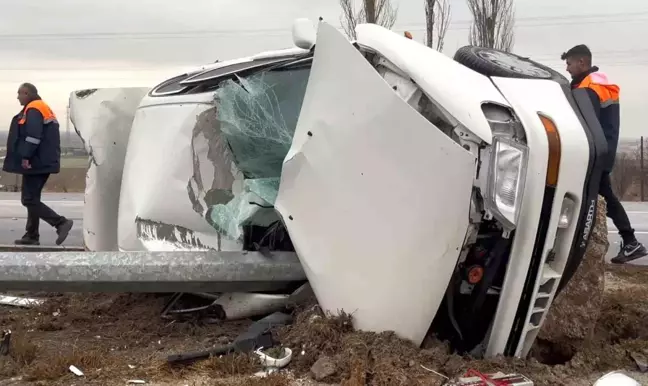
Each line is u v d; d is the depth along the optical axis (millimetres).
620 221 6973
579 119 3369
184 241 4605
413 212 3145
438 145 3047
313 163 3486
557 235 3301
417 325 3264
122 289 3920
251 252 3982
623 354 3693
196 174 4543
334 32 3379
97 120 6012
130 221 5109
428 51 3459
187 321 4473
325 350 3371
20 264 3873
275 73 4383
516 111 3232
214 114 4500
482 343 3422
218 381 3252
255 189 3994
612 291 5465
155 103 5184
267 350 3518
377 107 3221
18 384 3359
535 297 3244
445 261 3119
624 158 19953
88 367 3553
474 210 3074
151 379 3363
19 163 8367
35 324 4660
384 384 3059
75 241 9742
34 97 8500
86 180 6117
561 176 3166
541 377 3264
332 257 3449
